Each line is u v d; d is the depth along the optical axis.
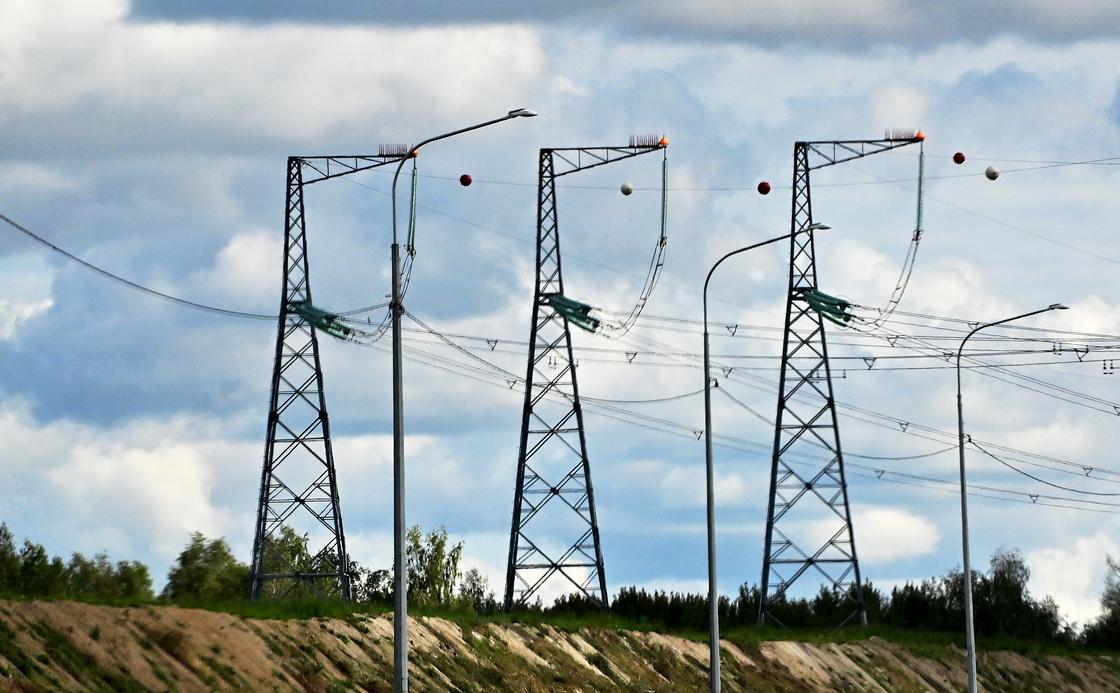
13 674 134.25
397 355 143.50
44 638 144.62
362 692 178.00
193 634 164.50
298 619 188.38
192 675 155.75
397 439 141.88
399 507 140.88
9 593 151.12
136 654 152.38
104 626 153.38
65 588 179.00
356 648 189.88
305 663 175.25
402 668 138.25
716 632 185.62
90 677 143.12
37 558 182.25
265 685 163.75
